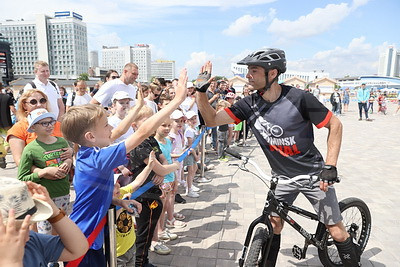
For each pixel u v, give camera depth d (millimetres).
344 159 5703
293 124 1813
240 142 7445
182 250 2617
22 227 791
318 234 2162
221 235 2887
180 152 3455
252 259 1775
